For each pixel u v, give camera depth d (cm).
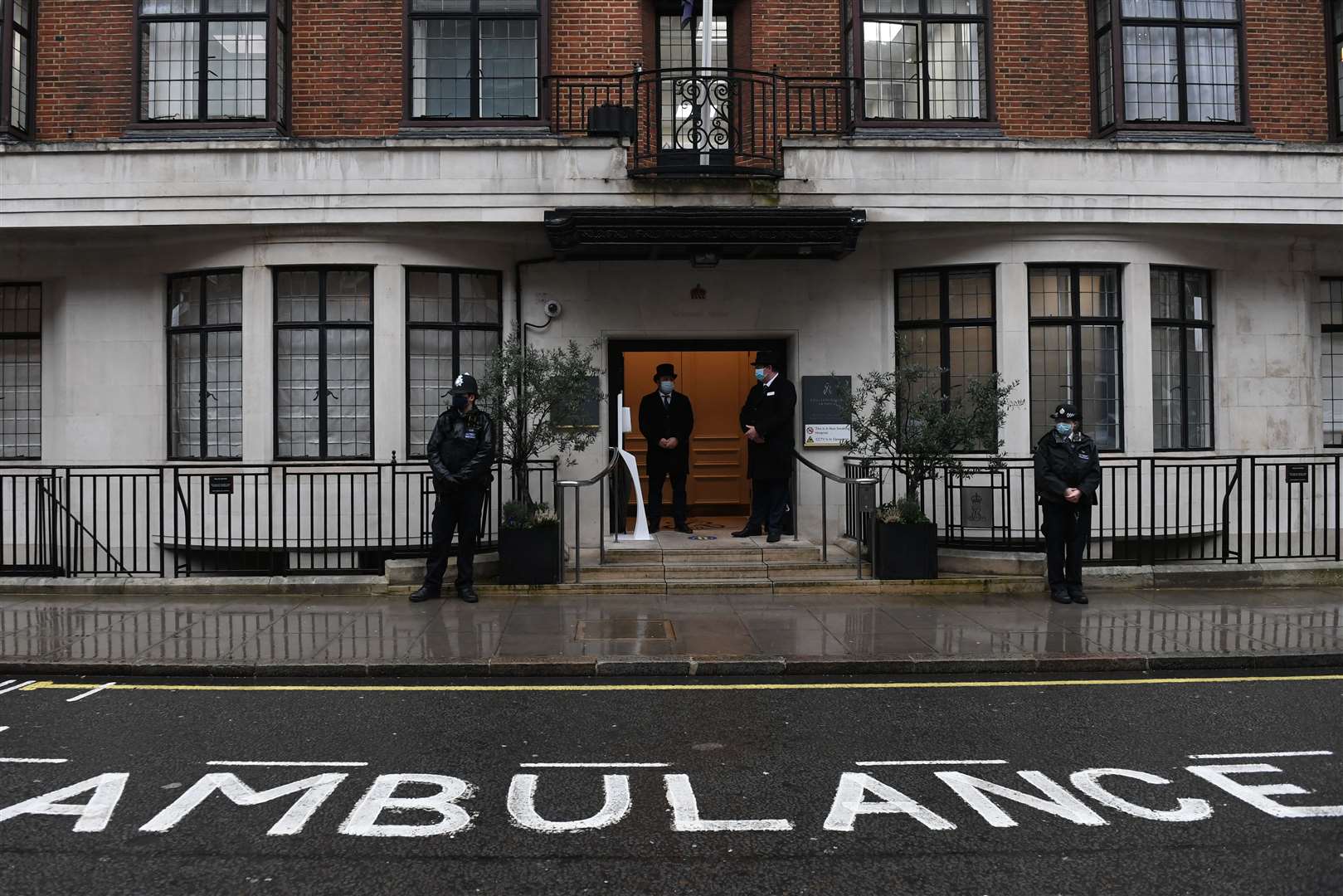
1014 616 862
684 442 1155
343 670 686
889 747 531
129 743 534
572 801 450
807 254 1083
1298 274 1185
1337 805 443
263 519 1077
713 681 679
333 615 861
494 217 1038
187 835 410
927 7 1154
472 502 923
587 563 1030
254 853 393
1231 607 901
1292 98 1183
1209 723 575
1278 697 635
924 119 1135
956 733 555
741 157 1138
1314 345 1203
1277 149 1096
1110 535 1120
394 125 1112
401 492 1080
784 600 938
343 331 1091
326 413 1087
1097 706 613
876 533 993
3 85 1086
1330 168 1102
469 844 403
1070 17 1164
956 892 359
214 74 1099
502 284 1129
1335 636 775
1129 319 1120
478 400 1009
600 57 1130
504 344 1036
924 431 966
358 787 467
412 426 1099
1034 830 416
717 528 1198
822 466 1142
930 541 985
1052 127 1155
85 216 1034
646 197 1040
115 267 1124
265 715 589
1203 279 1180
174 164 1037
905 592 970
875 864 383
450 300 1116
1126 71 1145
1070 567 932
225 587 962
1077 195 1078
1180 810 438
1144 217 1085
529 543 962
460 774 486
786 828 419
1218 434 1169
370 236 1068
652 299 1134
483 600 937
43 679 677
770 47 1144
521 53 1120
